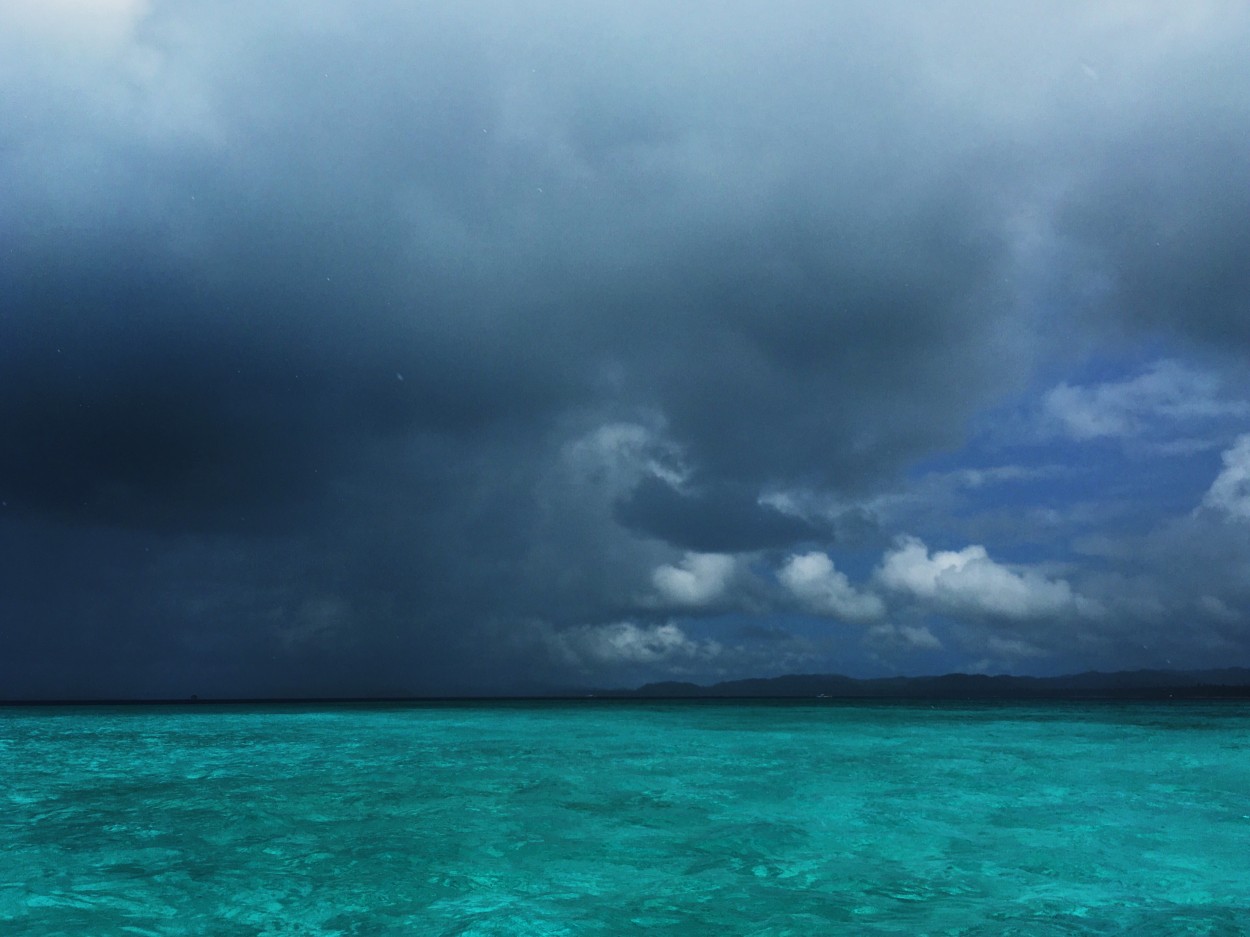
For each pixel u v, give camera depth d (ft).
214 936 21.67
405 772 54.29
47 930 22.22
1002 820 36.83
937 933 21.39
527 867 28.45
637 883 26.45
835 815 38.01
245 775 53.31
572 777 51.42
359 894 25.25
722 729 98.73
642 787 46.98
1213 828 35.12
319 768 57.21
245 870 28.07
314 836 33.55
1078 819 37.14
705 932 21.67
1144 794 44.16
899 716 134.10
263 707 231.50
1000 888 25.82
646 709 189.37
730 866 28.58
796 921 22.56
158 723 120.57
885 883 26.40
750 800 42.22
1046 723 108.58
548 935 21.44
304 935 21.70
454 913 23.43
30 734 95.91
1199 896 24.95
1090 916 22.86
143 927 22.43
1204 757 62.44
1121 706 193.47
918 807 40.14
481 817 37.58
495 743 78.43
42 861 29.40
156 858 29.81
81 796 44.34
